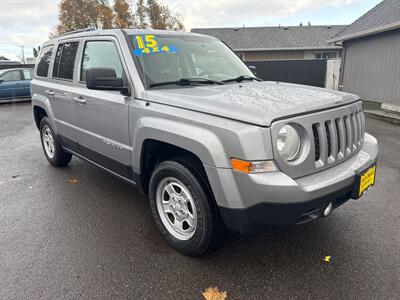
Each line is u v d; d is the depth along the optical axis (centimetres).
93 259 276
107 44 339
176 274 255
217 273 255
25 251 288
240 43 2594
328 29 2734
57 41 450
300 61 1628
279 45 2531
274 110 223
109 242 301
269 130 212
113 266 266
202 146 232
